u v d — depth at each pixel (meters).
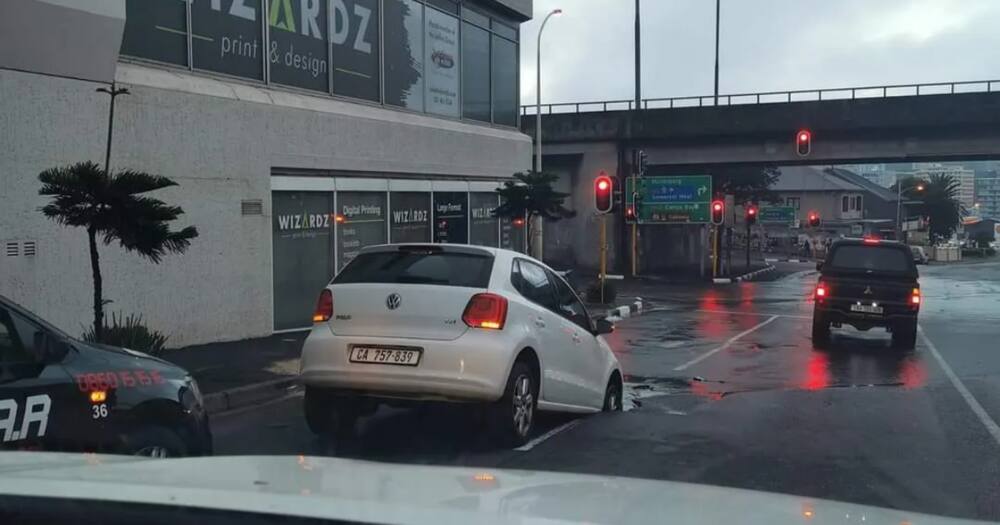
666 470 6.49
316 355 6.99
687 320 20.44
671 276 40.75
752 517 2.70
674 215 38.03
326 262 15.29
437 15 19.00
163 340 10.49
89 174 8.48
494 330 6.77
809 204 85.69
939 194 98.69
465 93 20.19
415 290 6.87
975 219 130.88
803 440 7.63
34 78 10.23
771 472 6.48
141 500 2.26
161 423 4.99
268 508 2.22
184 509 2.20
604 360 8.80
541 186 19.50
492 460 6.74
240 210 13.25
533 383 7.30
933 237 97.00
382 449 7.14
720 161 38.00
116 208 8.55
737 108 36.16
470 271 7.03
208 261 12.71
